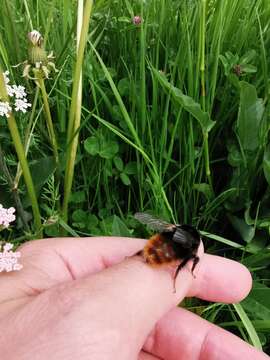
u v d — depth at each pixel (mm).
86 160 140
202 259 104
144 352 108
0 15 160
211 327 104
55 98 137
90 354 70
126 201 139
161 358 107
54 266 95
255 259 119
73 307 73
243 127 130
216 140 140
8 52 145
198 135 138
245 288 105
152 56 151
